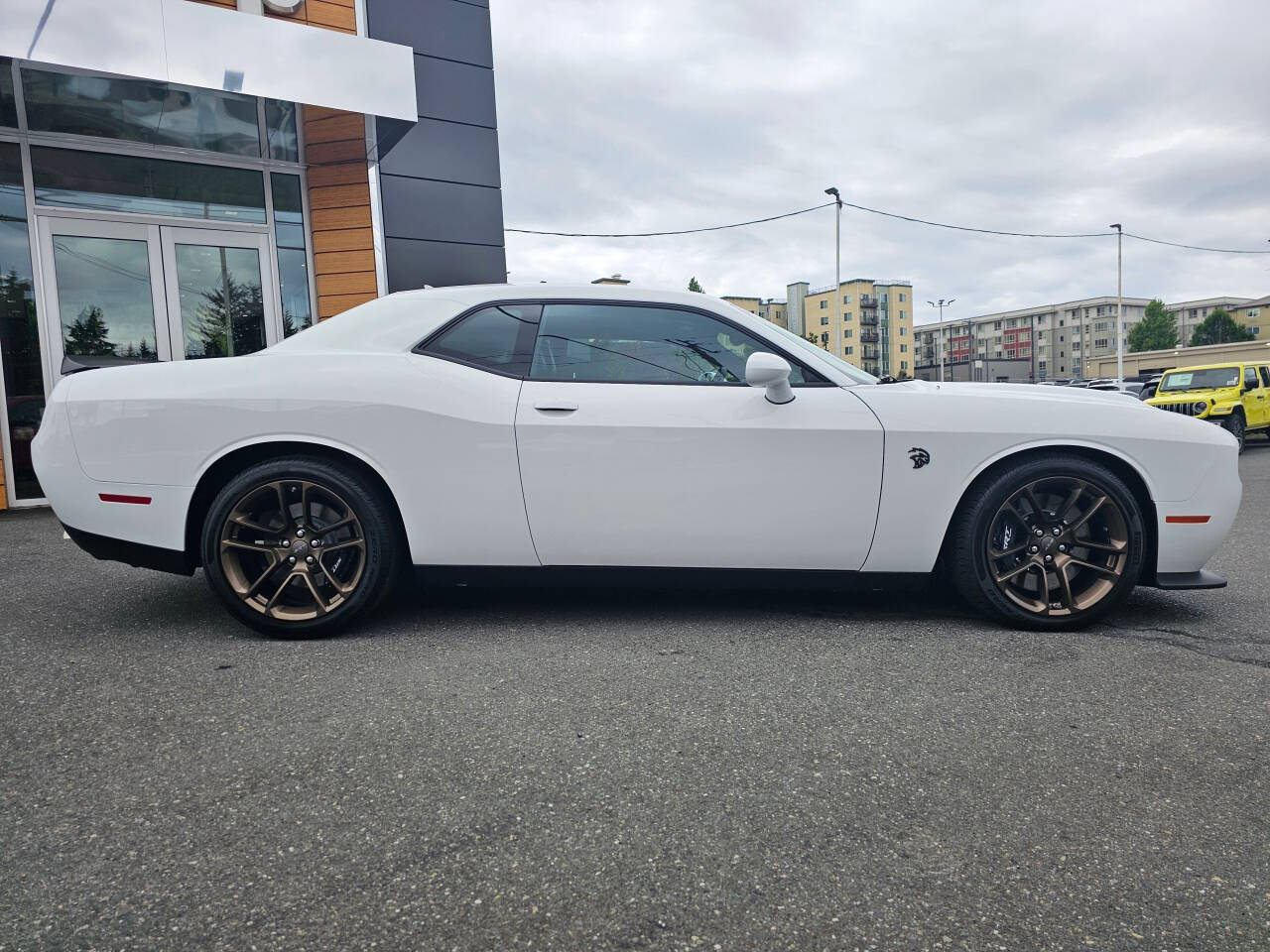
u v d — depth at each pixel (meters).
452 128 8.50
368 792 1.75
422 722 2.12
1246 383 14.16
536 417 2.88
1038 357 131.88
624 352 3.04
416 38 8.27
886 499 2.92
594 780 1.81
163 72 5.54
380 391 2.88
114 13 5.36
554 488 2.89
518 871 1.48
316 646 2.78
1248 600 3.44
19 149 6.24
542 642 2.81
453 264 8.58
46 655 2.67
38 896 1.39
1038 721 2.14
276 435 2.84
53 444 2.89
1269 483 8.44
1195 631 2.97
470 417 2.88
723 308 3.11
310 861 1.50
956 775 1.84
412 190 8.31
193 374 2.92
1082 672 2.51
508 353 3.03
